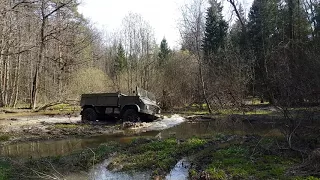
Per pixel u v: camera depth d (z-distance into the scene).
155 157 8.81
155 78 31.91
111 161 8.75
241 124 16.45
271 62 15.33
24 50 23.73
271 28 26.55
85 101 18.34
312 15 22.11
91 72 33.59
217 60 30.97
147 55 38.28
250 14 31.02
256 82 23.67
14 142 12.11
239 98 22.92
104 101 17.83
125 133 14.30
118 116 17.59
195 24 25.92
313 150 7.67
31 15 23.62
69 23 29.00
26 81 39.31
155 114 18.16
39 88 31.95
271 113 19.95
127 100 17.42
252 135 11.88
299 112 10.66
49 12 26.72
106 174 7.59
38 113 23.22
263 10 27.23
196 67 29.20
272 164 7.41
